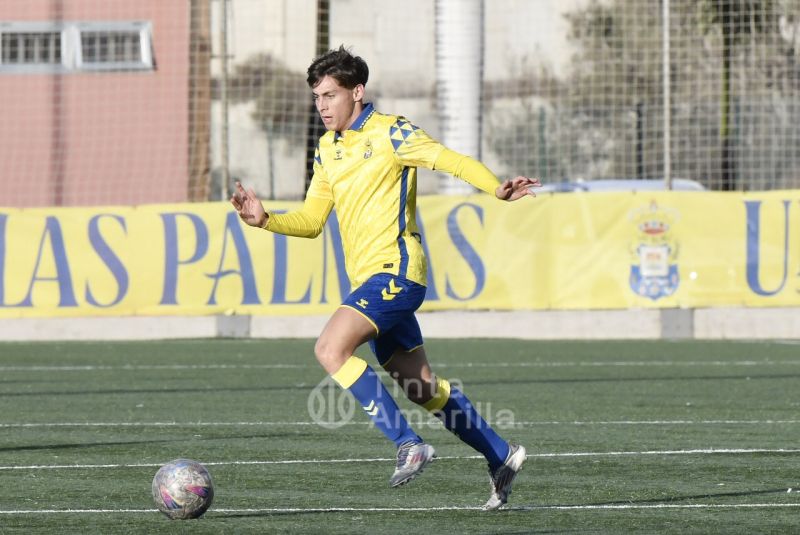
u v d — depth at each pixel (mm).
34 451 26547
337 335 18469
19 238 52969
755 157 76500
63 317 53094
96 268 53062
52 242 52969
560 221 53375
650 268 53281
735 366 44250
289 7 83250
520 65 94750
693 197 53219
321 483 22578
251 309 53406
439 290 53500
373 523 18891
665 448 26922
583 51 88188
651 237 53219
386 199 18969
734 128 76125
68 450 26703
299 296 53469
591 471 23891
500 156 90750
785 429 29938
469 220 53406
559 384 39438
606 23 81188
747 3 74938
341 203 19203
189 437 28688
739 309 53625
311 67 19250
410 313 19016
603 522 18984
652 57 74562
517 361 45844
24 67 67438
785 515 19500
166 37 66875
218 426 30562
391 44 111000
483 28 60062
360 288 18828
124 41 67062
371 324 18594
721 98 75562
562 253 53406
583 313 54000
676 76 73562
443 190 58062
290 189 86500
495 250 53406
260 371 43125
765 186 76875
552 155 87938
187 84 66875
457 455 25891
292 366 44562
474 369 43438
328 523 18875
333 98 19141
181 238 53188
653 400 35719
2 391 38000
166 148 67062
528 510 20000
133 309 53062
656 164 72812
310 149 69250
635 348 50156
